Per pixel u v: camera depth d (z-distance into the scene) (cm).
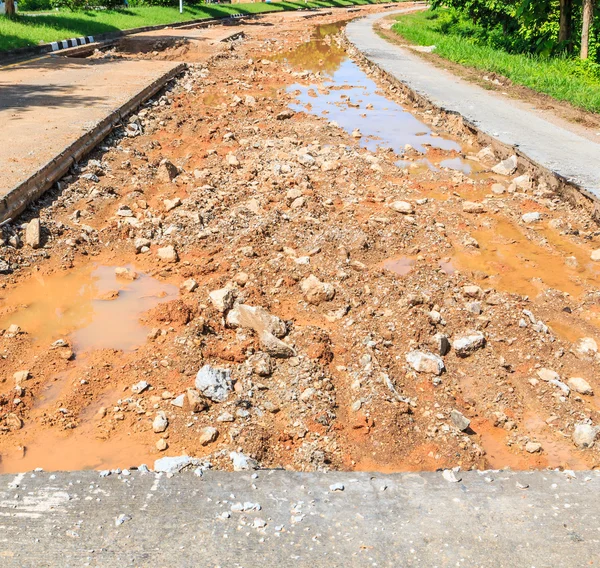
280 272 606
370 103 1427
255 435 399
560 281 627
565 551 296
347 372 466
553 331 531
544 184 866
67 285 596
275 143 1035
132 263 646
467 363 484
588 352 495
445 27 2892
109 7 3027
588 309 570
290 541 297
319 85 1655
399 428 411
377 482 342
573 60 1775
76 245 666
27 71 1489
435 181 905
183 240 685
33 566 281
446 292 574
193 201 770
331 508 321
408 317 521
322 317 542
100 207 762
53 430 410
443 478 347
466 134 1145
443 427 415
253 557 288
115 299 573
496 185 871
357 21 3684
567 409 438
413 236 705
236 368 463
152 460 383
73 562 283
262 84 1634
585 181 810
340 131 1159
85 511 314
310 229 702
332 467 382
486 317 531
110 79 1421
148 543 294
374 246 676
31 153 818
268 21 3706
